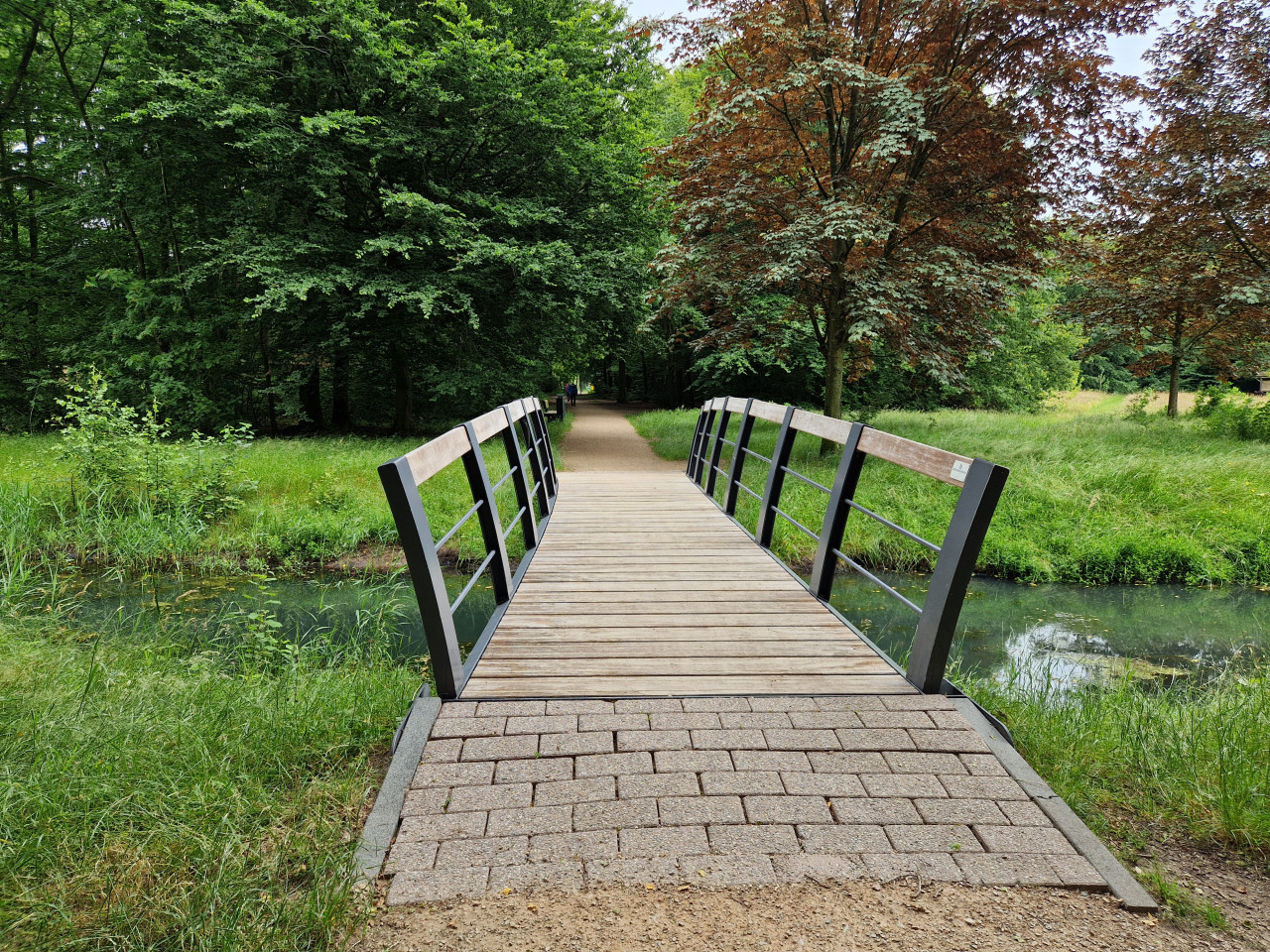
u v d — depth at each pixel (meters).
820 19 10.64
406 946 1.52
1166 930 1.63
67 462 8.93
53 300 17.05
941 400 25.66
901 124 8.84
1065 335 29.66
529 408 6.45
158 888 1.74
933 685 2.64
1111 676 4.86
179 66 14.37
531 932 1.56
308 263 13.84
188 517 8.38
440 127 14.27
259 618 4.97
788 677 2.77
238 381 17.41
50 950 1.55
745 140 11.06
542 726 2.36
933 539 8.25
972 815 1.96
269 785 2.36
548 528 5.96
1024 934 1.58
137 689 3.23
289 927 1.59
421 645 5.53
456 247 13.40
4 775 2.27
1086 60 9.75
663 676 2.77
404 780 2.07
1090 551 7.98
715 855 1.80
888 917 1.62
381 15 12.94
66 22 15.70
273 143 12.71
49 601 5.67
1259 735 2.86
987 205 10.87
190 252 15.23
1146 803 2.35
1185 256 13.77
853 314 10.03
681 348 25.25
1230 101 12.31
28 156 17.14
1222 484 9.72
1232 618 6.46
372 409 21.88
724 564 4.67
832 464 11.48
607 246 15.77
